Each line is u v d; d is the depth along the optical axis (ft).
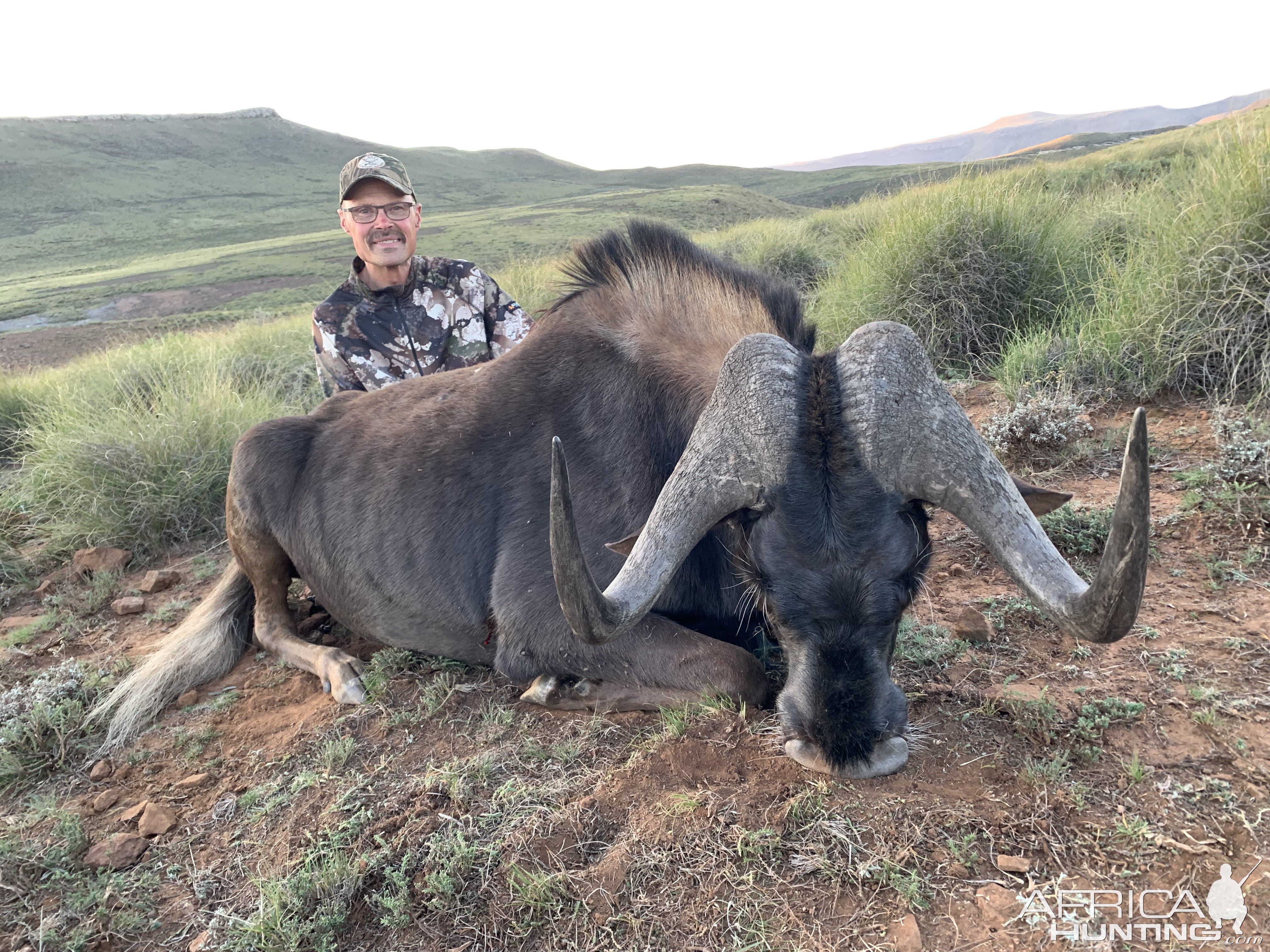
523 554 11.42
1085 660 10.11
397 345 17.79
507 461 12.05
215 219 456.45
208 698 13.16
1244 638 9.99
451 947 7.66
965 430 8.00
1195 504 12.76
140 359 34.45
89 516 19.62
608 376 11.74
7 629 16.51
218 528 20.04
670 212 245.04
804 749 8.51
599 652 10.66
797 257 39.50
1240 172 17.40
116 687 13.02
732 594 10.91
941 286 23.12
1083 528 12.87
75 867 9.59
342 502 13.14
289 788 10.19
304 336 38.01
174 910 8.80
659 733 9.95
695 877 7.77
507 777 9.64
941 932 6.94
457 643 12.55
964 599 11.92
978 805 8.09
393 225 17.03
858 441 7.98
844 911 7.25
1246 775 8.04
